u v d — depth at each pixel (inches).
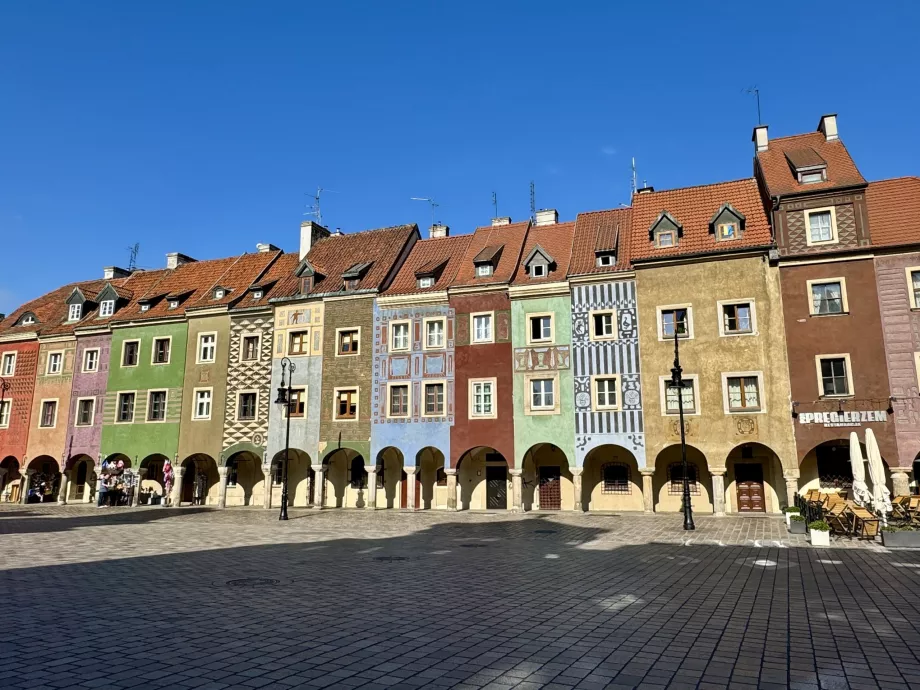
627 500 1229.7
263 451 1402.6
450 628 342.3
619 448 1247.5
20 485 1630.2
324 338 1408.7
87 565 570.3
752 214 1200.2
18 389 1685.5
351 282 1427.2
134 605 398.3
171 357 1534.2
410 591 450.0
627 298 1208.2
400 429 1315.2
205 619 360.8
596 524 971.9
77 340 1648.6
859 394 1042.7
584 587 467.5
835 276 1086.4
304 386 1402.6
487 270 1342.3
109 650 296.2
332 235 1659.7
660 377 1155.9
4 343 1740.9
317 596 430.0
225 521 1060.5
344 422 1355.8
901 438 1011.3
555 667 273.3
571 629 340.8
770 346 1099.9
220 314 1505.9
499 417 1250.6
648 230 1243.2
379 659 284.5
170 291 1669.5
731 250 1138.7
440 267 1406.3
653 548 700.7
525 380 1246.3
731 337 1125.1
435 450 1365.7
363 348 1373.0
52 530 903.1
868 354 1048.8
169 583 478.0
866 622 357.1
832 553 650.8
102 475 1498.5
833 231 1098.7
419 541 773.9
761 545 717.3
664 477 1217.4
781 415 1075.3
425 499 1354.6
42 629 335.3
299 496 1427.2
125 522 1043.3
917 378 1018.1
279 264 1625.2
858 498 839.7
